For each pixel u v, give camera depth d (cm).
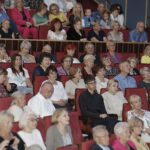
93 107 1301
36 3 2084
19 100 1130
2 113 973
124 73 1516
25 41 1559
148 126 1295
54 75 1357
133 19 2280
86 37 1834
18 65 1402
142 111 1305
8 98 1173
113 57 1739
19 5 1838
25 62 1543
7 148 945
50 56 1453
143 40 1944
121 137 1070
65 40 1731
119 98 1362
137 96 1299
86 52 1662
